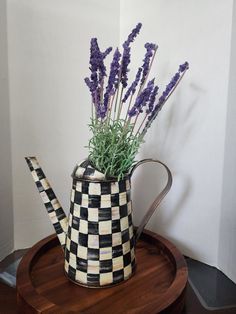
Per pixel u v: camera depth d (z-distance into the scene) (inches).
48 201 18.7
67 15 24.4
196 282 20.7
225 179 20.6
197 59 21.0
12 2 22.4
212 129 20.9
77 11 24.7
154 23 23.4
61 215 19.0
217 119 20.6
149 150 25.0
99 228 17.0
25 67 23.6
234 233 20.2
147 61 17.5
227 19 19.2
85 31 25.2
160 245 22.4
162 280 18.6
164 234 25.0
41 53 23.9
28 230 26.1
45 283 18.2
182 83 22.0
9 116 23.7
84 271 17.4
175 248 21.3
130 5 25.3
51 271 19.5
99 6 25.4
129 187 18.2
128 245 18.2
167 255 21.4
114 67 16.7
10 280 20.6
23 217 25.7
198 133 21.7
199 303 18.7
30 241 26.3
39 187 18.6
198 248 23.1
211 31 20.1
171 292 16.2
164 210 24.6
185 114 22.2
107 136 17.0
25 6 22.9
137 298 16.8
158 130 24.0
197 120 21.6
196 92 21.4
